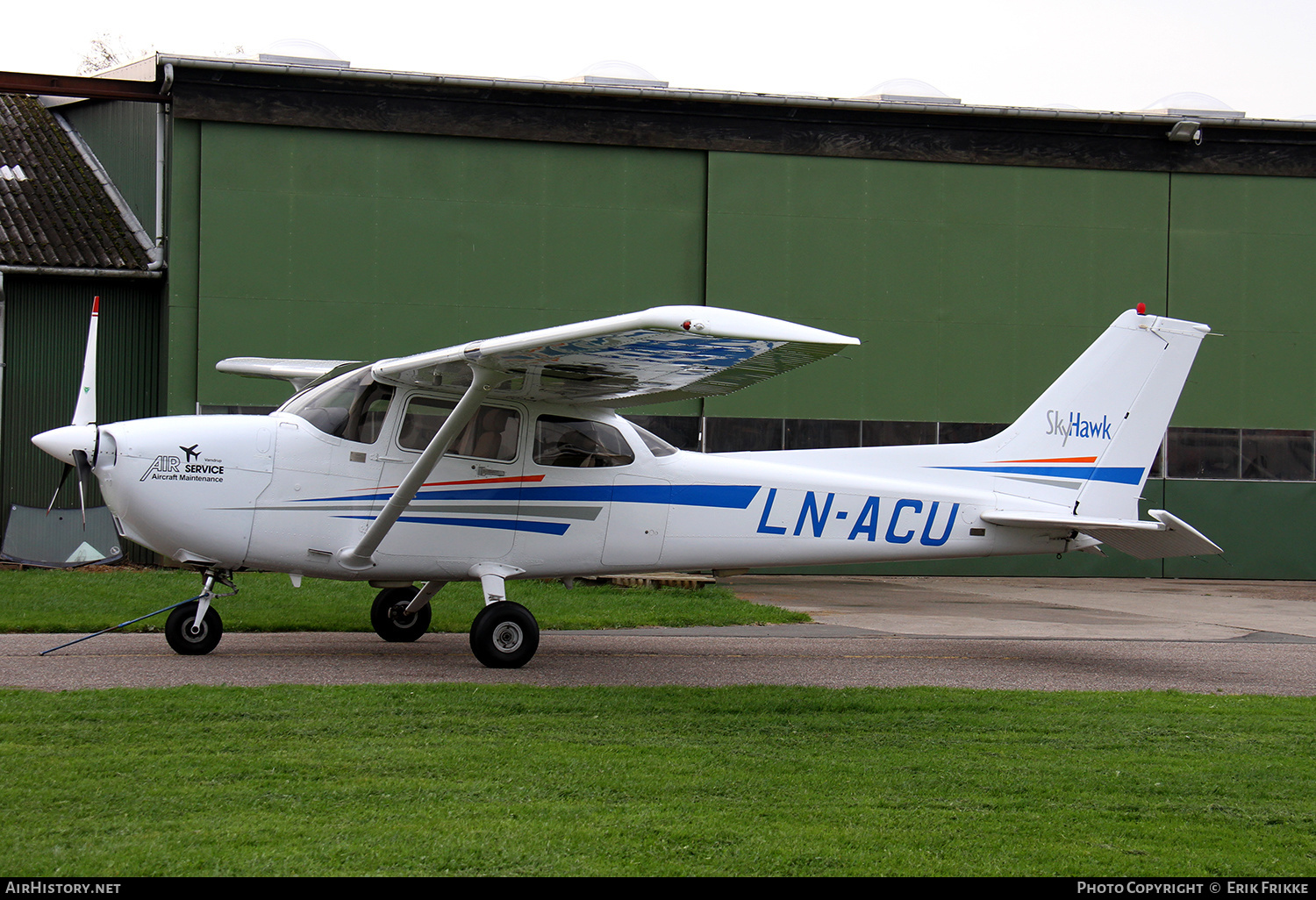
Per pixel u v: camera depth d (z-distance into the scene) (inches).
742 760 605.3
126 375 1865.2
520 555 943.7
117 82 1862.7
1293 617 1491.1
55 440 850.8
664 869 436.1
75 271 1813.5
